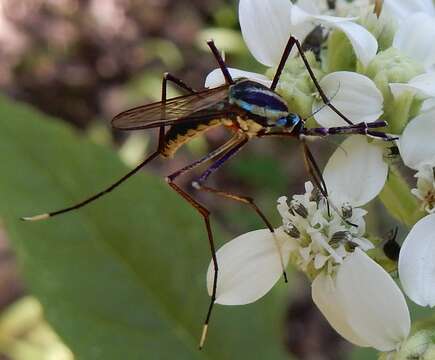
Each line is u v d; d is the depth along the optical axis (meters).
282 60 0.09
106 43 0.21
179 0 0.21
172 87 0.19
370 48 0.09
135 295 0.10
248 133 0.09
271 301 0.10
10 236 0.10
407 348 0.08
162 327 0.10
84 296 0.10
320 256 0.09
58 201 0.10
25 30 0.21
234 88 0.09
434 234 0.09
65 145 0.10
